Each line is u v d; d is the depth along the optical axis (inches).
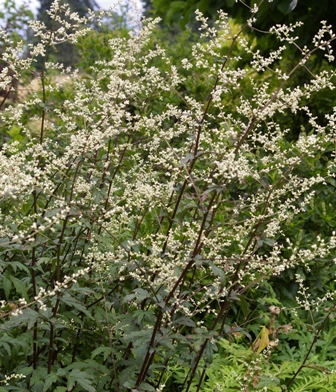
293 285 227.1
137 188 149.9
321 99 375.6
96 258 141.3
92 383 136.9
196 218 167.3
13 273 161.3
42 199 177.3
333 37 132.6
